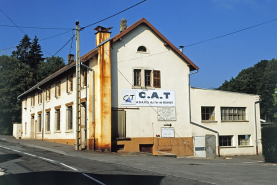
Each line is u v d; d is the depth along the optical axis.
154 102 26.02
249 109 30.53
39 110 37.44
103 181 10.08
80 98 23.33
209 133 27.95
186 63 27.64
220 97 29.20
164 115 26.28
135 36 25.97
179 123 26.80
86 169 12.59
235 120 29.75
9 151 20.28
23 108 46.22
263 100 59.53
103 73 23.62
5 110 50.53
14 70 51.94
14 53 72.56
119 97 24.84
